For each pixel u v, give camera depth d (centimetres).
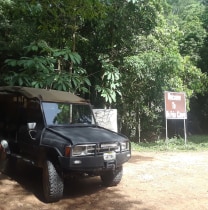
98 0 852
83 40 1086
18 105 717
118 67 1243
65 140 545
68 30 1020
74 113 673
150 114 1419
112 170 587
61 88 834
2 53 1137
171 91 1314
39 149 582
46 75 846
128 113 1408
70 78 867
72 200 559
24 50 1052
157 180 704
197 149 1184
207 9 1991
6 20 1110
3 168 749
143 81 1300
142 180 700
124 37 1192
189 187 650
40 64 820
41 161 581
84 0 841
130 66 1196
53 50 839
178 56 1241
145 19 1175
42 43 853
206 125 1931
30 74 881
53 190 535
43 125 614
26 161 648
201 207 530
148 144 1291
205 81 1518
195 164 891
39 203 540
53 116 634
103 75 1177
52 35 1026
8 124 748
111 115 1202
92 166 543
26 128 654
